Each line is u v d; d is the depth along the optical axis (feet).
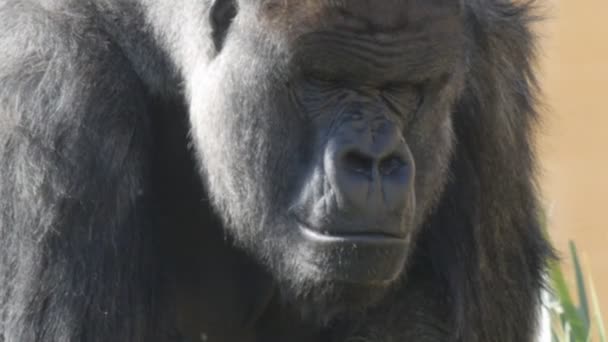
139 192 86.28
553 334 99.30
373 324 93.35
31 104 83.15
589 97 225.35
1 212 82.94
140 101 87.04
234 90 85.25
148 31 87.86
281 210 84.94
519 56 94.94
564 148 221.05
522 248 95.40
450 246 93.61
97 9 86.69
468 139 92.63
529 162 96.53
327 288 82.94
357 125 81.56
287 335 95.66
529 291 95.86
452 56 83.66
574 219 207.51
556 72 228.02
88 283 82.53
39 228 82.02
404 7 81.82
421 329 93.30
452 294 93.09
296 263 84.17
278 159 84.64
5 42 85.46
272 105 84.17
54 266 81.92
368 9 81.51
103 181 83.61
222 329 95.14
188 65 88.22
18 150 82.89
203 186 90.48
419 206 86.33
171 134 90.33
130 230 84.89
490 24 91.61
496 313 94.17
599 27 231.50
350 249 80.18
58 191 82.28
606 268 198.29
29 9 85.76
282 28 82.79
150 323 86.79
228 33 85.92
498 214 93.56
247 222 86.89
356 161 81.05
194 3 87.30
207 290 93.86
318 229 81.76
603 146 220.23
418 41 82.17
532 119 97.35
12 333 81.97
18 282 82.12
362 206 79.97
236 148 85.81
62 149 82.74
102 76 84.94
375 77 82.17
